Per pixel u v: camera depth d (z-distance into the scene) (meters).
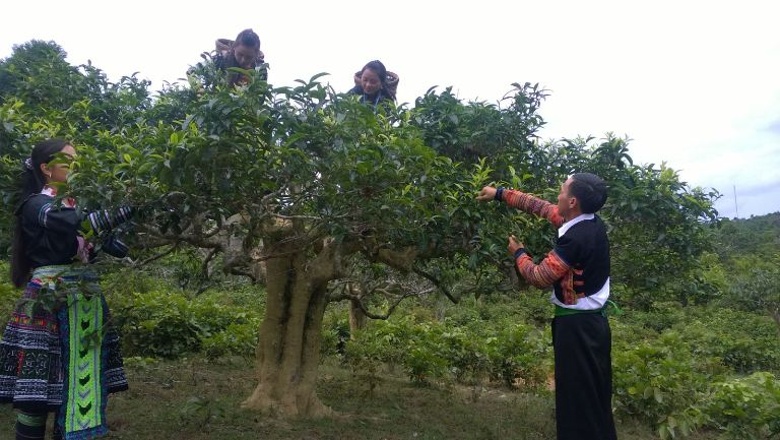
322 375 7.64
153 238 3.76
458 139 4.26
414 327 9.48
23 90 4.96
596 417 3.08
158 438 4.34
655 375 6.24
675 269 5.15
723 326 16.75
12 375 3.20
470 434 5.12
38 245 3.27
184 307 8.91
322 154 3.13
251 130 3.02
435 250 4.34
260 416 4.90
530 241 4.01
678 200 4.50
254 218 3.45
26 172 3.49
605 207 4.46
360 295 6.24
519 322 16.19
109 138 3.48
